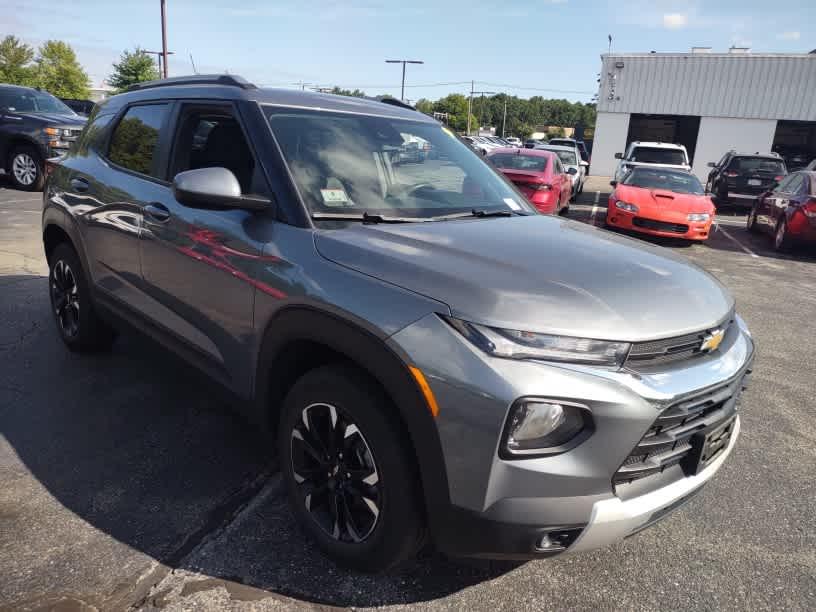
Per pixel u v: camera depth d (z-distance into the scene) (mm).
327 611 2035
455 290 1852
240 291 2385
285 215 2332
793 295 7199
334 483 2160
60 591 2039
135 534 2342
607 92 30844
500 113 162125
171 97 3121
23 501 2504
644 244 2725
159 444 2998
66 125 11336
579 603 2139
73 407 3318
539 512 1742
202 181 2254
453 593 2146
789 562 2420
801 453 3334
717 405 2068
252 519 2465
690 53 29109
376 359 1880
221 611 2000
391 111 3225
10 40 51156
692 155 32438
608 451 1756
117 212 3174
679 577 2303
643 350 1829
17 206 9672
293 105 2771
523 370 1708
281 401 2420
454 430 1753
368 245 2135
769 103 28406
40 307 4891
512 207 3039
